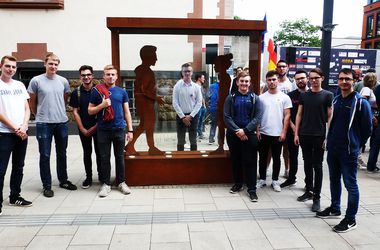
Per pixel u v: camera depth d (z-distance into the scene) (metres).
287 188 5.16
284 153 5.67
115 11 9.55
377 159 6.50
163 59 5.23
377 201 4.62
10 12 9.33
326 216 4.07
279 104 4.88
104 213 4.19
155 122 5.27
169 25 4.86
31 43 9.46
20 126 4.21
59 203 4.53
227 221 3.97
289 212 4.24
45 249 3.34
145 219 4.02
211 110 5.34
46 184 4.81
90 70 4.97
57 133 4.92
